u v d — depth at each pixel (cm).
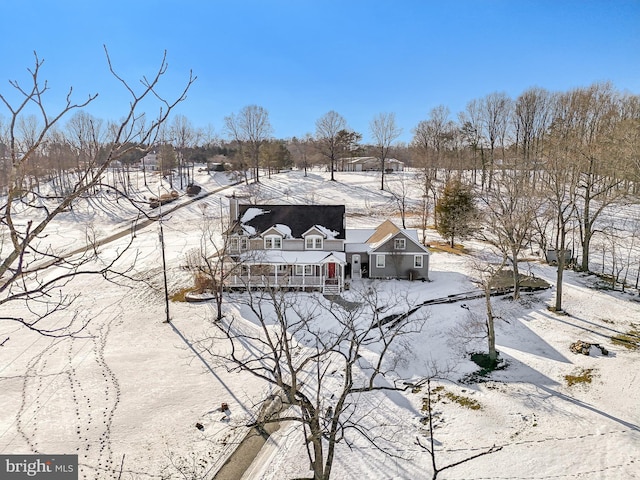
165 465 1841
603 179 4684
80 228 5562
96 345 2798
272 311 3259
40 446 1903
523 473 1712
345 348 2730
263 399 2280
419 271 3909
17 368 2511
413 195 7469
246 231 3806
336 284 3653
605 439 1872
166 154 8575
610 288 3519
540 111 7044
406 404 2209
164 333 2977
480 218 3834
